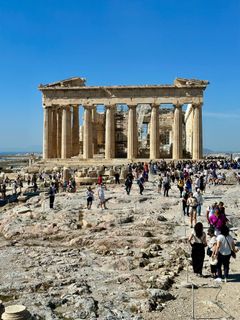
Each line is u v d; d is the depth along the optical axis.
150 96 102.19
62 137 105.19
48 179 84.50
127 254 27.00
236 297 18.64
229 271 22.45
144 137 131.12
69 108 105.44
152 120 102.19
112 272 23.53
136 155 103.00
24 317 15.09
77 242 31.28
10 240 34.44
